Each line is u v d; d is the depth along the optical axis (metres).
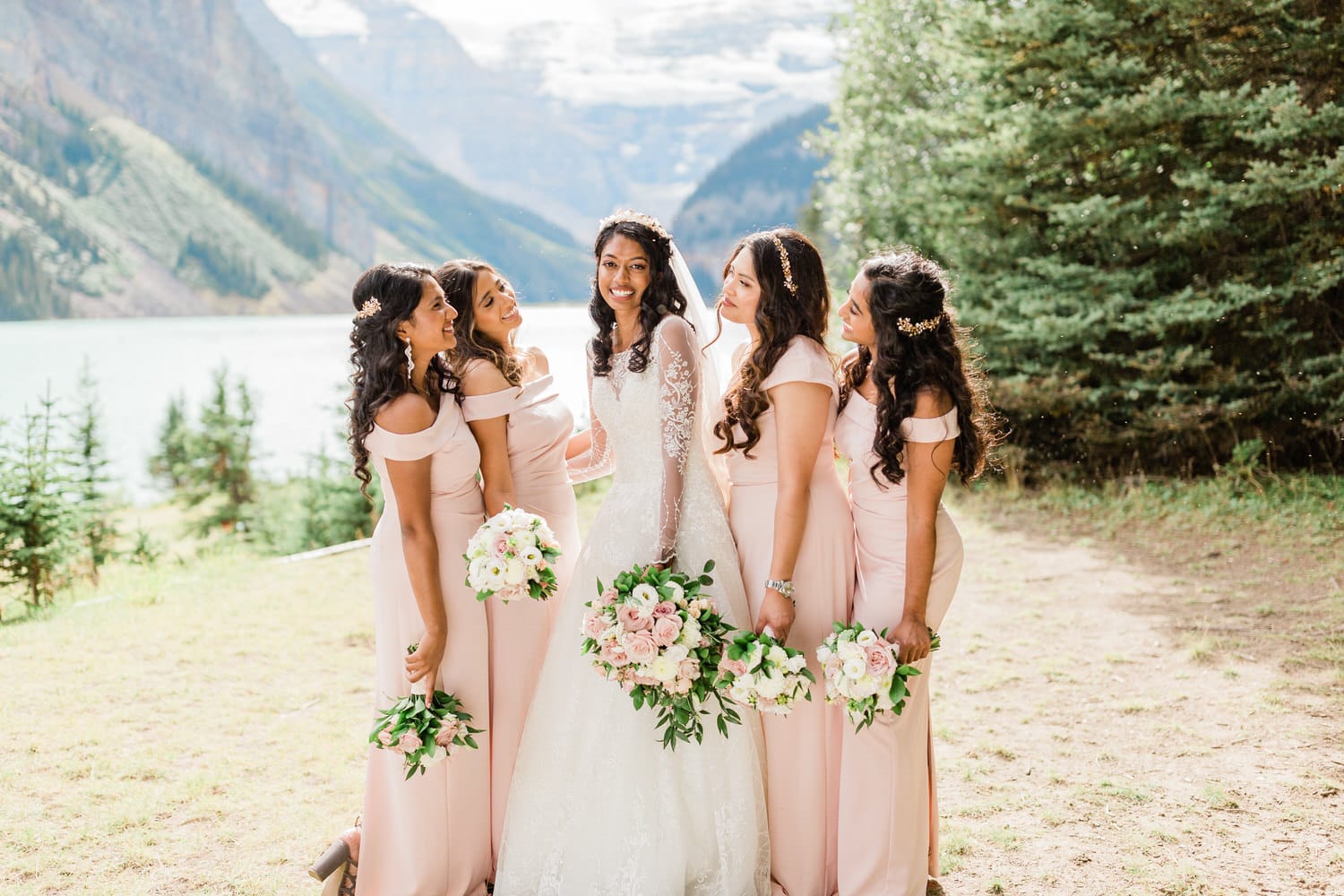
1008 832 3.43
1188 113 9.05
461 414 2.94
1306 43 8.90
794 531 2.74
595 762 2.81
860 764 2.82
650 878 2.73
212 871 3.27
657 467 2.90
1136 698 4.71
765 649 2.57
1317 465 9.34
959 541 2.91
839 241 13.84
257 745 4.35
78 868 3.28
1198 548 7.45
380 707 2.92
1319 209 9.06
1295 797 3.65
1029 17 9.54
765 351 2.78
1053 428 10.38
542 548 2.75
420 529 2.81
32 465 7.48
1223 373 9.26
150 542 9.93
